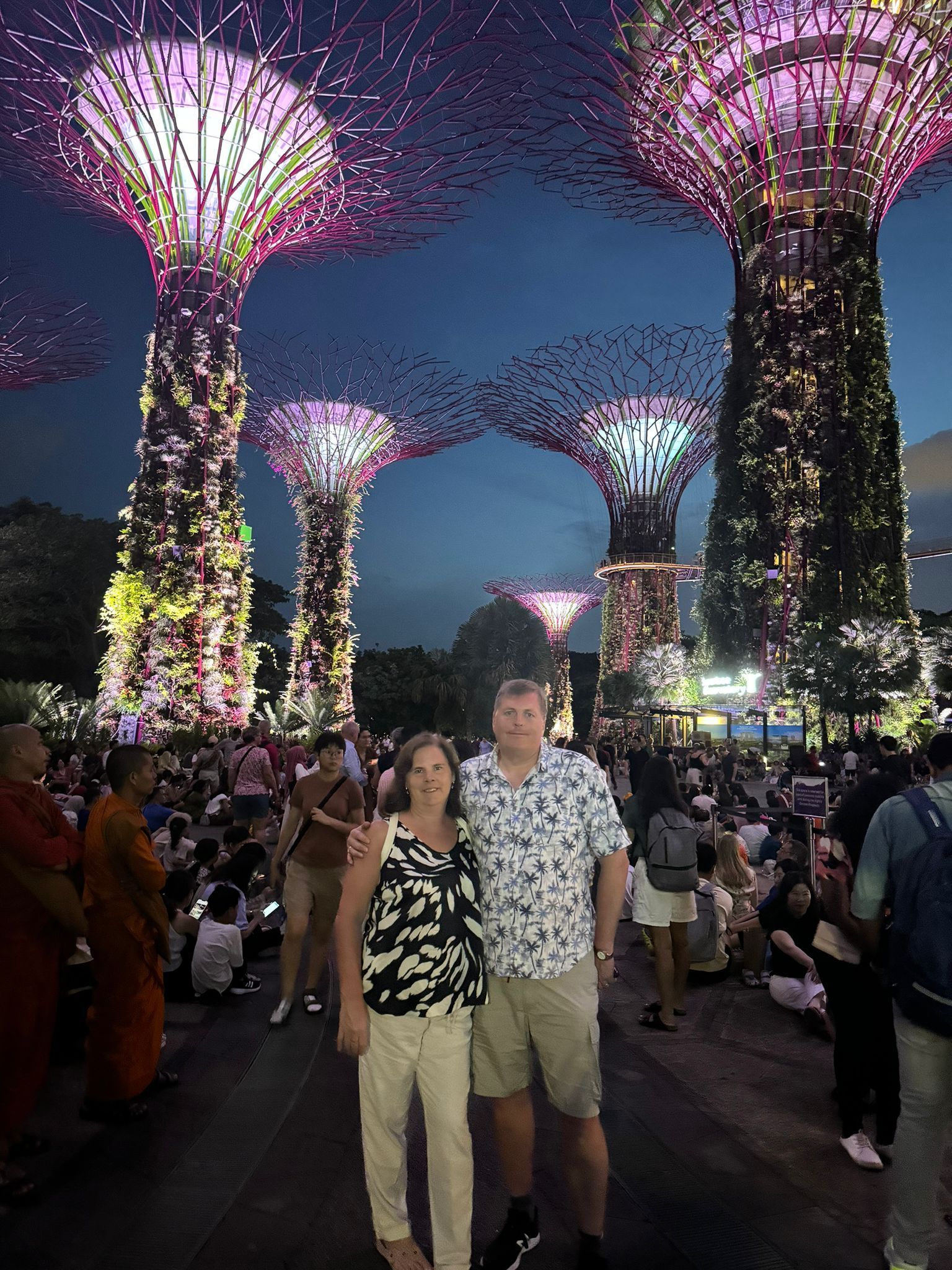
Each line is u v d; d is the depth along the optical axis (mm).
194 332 19938
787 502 30219
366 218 20672
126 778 3771
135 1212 3023
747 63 25641
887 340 30734
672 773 5293
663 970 5129
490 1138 3699
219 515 19906
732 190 28406
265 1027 5020
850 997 3520
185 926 5570
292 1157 3438
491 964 2785
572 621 58562
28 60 16562
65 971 4430
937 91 23625
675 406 39625
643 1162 3451
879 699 25891
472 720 55344
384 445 35719
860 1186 3289
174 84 19016
